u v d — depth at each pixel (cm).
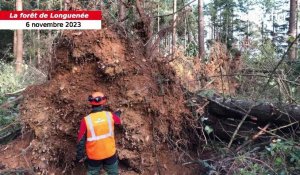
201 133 562
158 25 628
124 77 498
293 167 458
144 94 491
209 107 561
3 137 568
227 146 537
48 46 557
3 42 2378
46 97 494
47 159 477
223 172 484
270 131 529
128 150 480
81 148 427
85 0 539
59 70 500
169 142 516
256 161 485
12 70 1280
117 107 485
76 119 484
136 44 537
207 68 1081
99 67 491
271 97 675
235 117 557
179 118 529
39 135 481
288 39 655
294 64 773
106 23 512
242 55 1027
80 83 496
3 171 463
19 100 678
